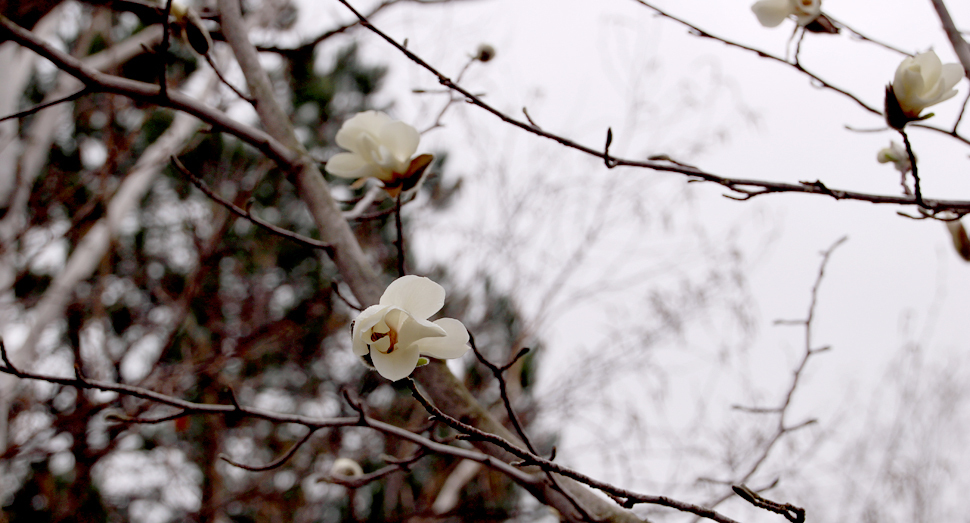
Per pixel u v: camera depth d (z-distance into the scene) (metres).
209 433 6.29
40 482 5.27
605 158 1.74
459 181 6.50
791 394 2.37
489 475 6.05
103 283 4.46
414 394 1.10
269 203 7.82
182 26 2.01
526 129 1.74
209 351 5.60
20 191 3.87
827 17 1.90
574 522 1.85
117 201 4.53
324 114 8.11
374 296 2.02
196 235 5.17
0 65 3.69
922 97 1.50
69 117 5.52
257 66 2.30
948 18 1.92
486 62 2.44
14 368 1.52
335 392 6.56
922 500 5.71
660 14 2.06
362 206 2.54
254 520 6.38
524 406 5.55
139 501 6.35
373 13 3.17
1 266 3.78
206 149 6.47
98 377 4.19
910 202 1.71
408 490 6.74
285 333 5.64
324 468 5.87
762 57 1.97
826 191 1.74
